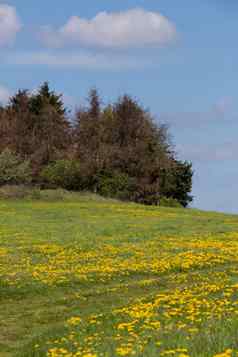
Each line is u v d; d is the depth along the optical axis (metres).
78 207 67.81
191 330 16.16
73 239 44.53
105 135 99.69
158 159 96.56
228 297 21.98
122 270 32.78
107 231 49.12
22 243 42.53
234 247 40.44
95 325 20.02
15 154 97.50
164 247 40.53
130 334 17.19
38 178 94.69
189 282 29.62
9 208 65.19
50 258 37.16
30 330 23.02
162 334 16.47
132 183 93.94
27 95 130.00
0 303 27.36
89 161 94.94
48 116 115.69
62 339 18.31
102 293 28.47
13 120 120.50
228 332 15.54
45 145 108.62
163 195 98.25
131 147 96.50
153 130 97.94
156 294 25.91
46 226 52.03
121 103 100.69
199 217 63.69
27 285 29.88
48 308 26.34
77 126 103.94
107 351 15.45
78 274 31.95
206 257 36.00
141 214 63.75
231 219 62.47
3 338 22.02
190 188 101.25
